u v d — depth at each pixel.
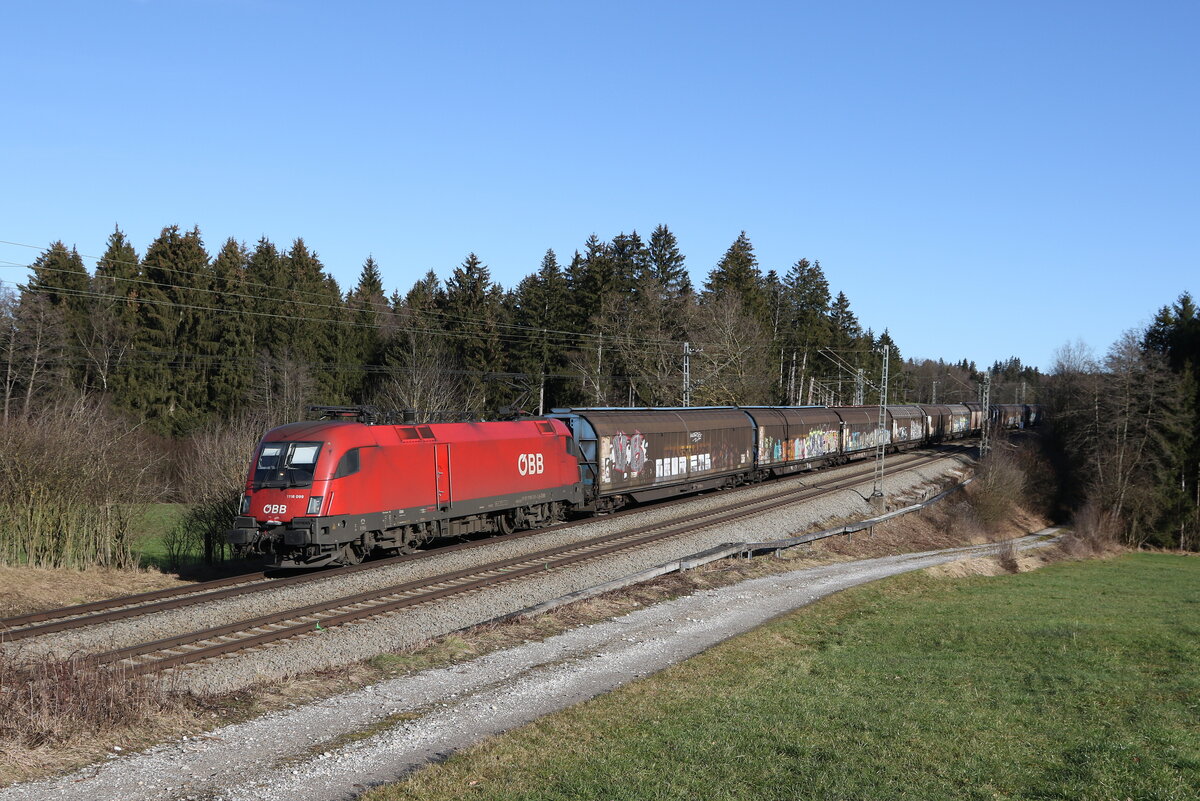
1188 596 30.80
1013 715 12.42
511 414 30.59
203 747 9.94
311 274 90.19
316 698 12.02
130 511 22.28
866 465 58.22
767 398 70.69
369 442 21.53
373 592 18.47
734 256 88.50
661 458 35.88
